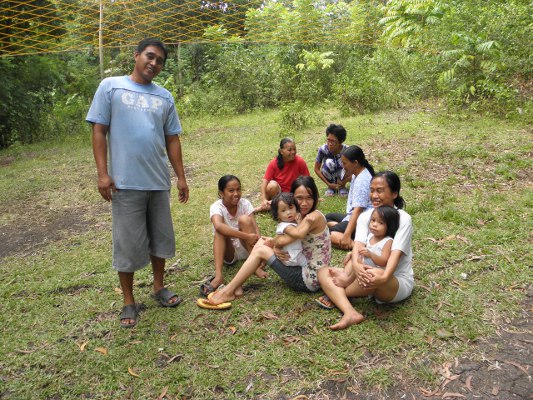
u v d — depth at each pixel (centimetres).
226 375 242
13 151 959
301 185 300
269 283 336
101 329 292
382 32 1302
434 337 258
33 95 1129
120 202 288
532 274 309
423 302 291
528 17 842
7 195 624
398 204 307
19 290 355
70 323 303
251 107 1273
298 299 309
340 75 1195
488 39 840
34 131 1101
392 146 656
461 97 845
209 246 410
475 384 223
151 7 1415
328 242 308
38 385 245
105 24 1294
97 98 280
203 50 1573
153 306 318
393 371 236
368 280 269
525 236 362
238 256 368
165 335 282
